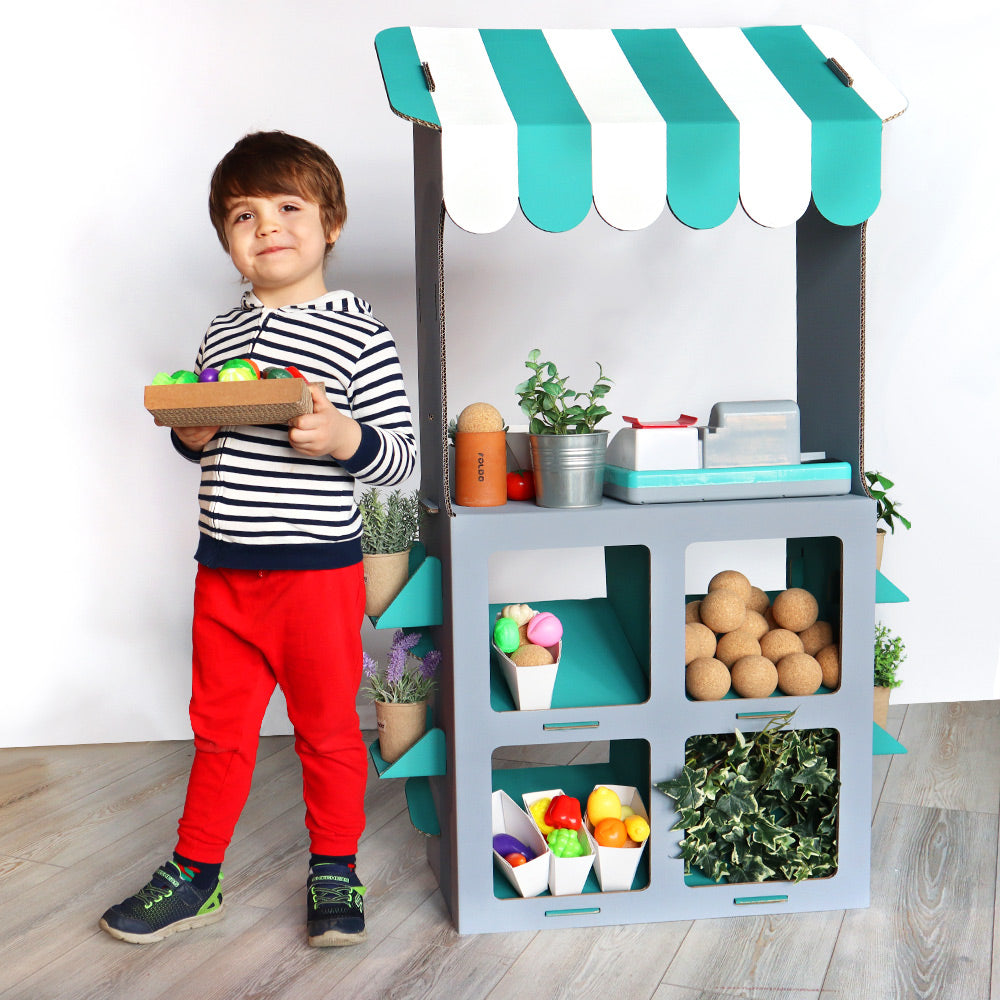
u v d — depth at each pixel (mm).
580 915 1371
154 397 1173
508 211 1225
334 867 1374
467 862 1347
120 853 1606
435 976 1258
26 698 2092
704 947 1318
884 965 1265
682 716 1367
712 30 1464
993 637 2242
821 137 1284
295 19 2004
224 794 1379
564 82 1319
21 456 2033
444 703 1396
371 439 1281
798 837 1410
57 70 1958
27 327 2004
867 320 2143
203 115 2004
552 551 2180
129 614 2096
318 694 1345
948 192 2119
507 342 2123
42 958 1311
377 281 2080
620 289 2131
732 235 2133
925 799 1741
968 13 2082
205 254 2027
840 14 2086
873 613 1388
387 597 1459
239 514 1279
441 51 1347
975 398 2172
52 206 1985
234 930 1379
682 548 1340
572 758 1969
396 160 2051
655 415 2168
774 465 1398
